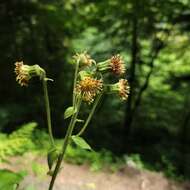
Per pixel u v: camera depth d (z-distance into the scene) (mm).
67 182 485
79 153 574
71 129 183
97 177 536
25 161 460
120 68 185
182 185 595
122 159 609
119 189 521
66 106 767
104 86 187
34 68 183
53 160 183
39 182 415
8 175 158
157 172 609
